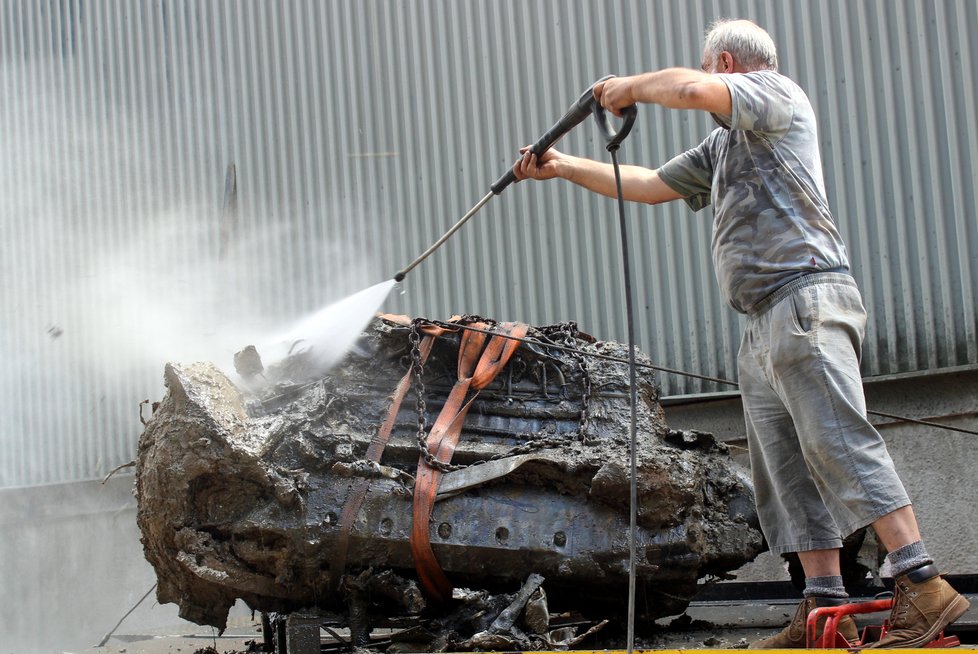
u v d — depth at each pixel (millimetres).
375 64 9828
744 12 8078
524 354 5016
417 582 4551
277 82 10359
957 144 7281
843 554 5152
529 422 4879
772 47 4184
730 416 8133
